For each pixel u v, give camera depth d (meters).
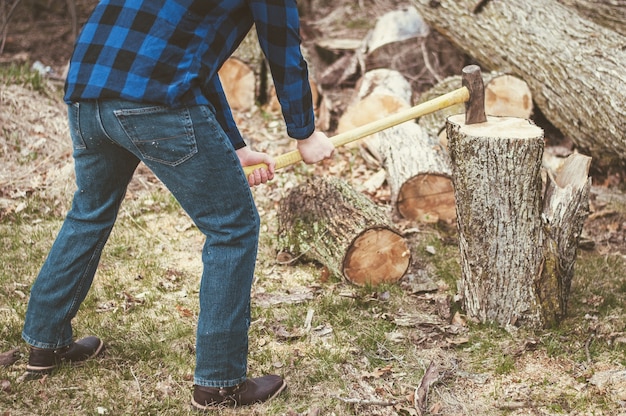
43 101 5.60
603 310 3.40
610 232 4.31
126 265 3.83
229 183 2.34
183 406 2.67
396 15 6.40
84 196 2.56
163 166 2.30
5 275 3.61
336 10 8.62
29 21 8.17
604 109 4.70
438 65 6.22
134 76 2.18
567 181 3.34
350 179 5.06
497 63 5.47
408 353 3.08
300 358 2.98
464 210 3.15
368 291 3.59
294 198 3.94
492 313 3.25
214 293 2.43
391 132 4.89
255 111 6.16
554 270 3.20
